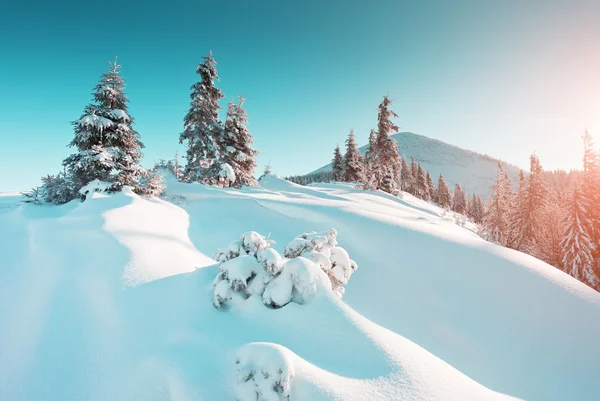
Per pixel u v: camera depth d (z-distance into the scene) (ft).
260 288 15.75
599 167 60.08
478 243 31.58
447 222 71.36
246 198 50.62
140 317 14.99
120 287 17.17
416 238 33.09
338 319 13.67
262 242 17.92
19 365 12.87
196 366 11.35
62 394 11.43
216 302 15.28
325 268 17.52
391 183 115.96
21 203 44.55
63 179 43.14
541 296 23.89
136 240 23.81
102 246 22.21
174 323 14.49
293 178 323.57
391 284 27.58
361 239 34.96
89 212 30.78
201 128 74.74
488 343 21.04
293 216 43.75
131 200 35.88
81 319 15.11
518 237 77.20
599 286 54.70
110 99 45.19
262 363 9.75
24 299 17.39
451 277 27.37
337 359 11.88
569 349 19.84
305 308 14.46
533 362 19.26
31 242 25.34
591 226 58.08
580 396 16.70
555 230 71.77
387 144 109.29
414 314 24.18
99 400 11.12
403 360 11.82
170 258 22.27
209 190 56.13
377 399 9.74
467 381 12.09
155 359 12.14
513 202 86.33
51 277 18.89
